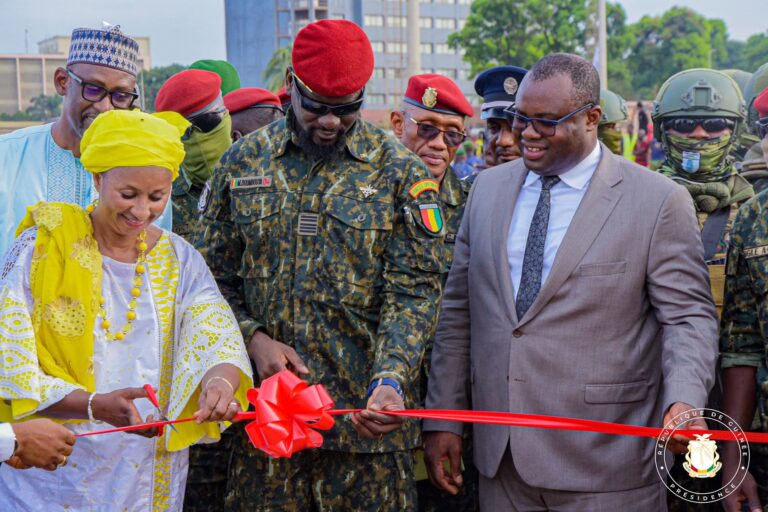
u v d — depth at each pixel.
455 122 4.57
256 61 80.50
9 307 2.85
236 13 81.12
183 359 3.04
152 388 2.88
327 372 3.46
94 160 2.88
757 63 82.81
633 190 3.23
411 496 3.55
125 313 3.02
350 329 3.47
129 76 3.72
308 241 3.46
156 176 2.91
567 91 3.18
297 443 2.84
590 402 3.17
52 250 2.91
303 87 3.35
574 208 3.27
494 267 3.35
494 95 4.66
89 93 3.65
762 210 3.34
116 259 3.03
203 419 2.86
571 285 3.19
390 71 94.12
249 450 3.49
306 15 81.25
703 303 3.17
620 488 3.17
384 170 3.52
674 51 72.38
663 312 3.16
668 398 2.97
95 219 3.01
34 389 2.79
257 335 3.43
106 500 2.95
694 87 4.62
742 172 4.92
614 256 3.18
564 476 3.18
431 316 3.44
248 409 3.48
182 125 3.24
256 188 3.53
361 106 3.46
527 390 3.22
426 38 98.50
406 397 3.53
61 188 3.75
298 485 3.48
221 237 3.61
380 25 92.56
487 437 3.36
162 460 3.06
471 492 4.27
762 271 3.29
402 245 3.48
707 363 3.04
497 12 58.66
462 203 4.60
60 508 2.93
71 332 2.90
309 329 3.44
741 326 3.40
